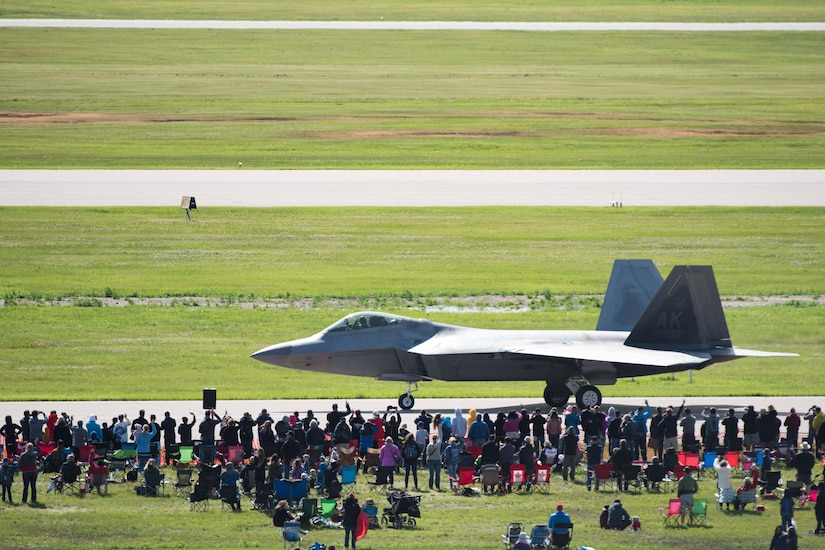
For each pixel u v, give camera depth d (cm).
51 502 12244
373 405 17400
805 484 12719
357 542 11069
